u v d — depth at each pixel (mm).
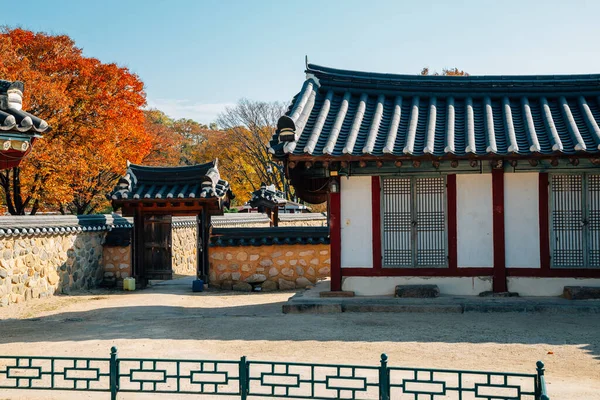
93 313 14172
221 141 58031
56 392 7871
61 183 32281
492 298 13102
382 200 13664
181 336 11055
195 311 14320
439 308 12672
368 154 12523
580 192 13211
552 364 8906
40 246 17156
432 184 13594
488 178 13477
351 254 13766
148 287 21109
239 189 57062
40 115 30594
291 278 19219
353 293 13641
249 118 54938
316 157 12609
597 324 11453
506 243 13406
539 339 10383
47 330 11969
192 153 63094
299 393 7801
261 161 54000
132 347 10188
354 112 14539
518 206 13391
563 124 13531
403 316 12406
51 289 17750
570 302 12594
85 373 8734
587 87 14633
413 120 13797
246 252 19391
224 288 19469
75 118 33531
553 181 13297
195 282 19172
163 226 20703
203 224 20062
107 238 21031
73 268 19094
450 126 13484
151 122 56312
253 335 11000
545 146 12602
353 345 10086
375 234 13680
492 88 14953
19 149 7906
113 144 35406
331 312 12953
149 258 20734
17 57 30891
